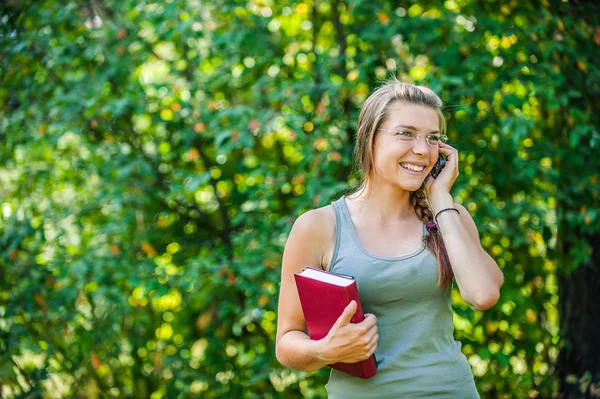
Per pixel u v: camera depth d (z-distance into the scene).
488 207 4.02
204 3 4.25
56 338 4.43
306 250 2.12
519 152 4.12
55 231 4.61
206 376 4.53
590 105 4.09
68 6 4.37
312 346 2.00
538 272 4.41
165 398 4.52
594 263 4.11
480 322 4.39
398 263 2.05
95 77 4.50
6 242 4.40
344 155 4.05
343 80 4.16
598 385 3.99
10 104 4.75
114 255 4.39
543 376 4.31
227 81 4.48
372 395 2.04
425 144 2.07
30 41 4.34
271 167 4.11
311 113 4.23
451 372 2.07
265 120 3.98
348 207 2.18
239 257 4.15
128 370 4.69
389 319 2.05
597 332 4.11
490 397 4.45
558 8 4.15
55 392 4.52
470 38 4.14
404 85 2.15
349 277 1.96
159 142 4.66
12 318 4.35
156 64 4.77
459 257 2.07
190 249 4.75
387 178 2.09
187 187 4.17
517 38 4.02
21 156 4.75
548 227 4.16
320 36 4.58
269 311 4.32
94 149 4.58
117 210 4.70
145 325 4.75
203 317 4.54
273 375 4.36
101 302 4.55
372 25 4.16
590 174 4.00
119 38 4.43
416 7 4.48
